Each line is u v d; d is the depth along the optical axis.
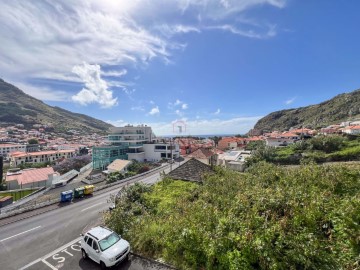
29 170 50.62
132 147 72.06
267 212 10.55
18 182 43.19
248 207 11.58
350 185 12.74
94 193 30.52
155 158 73.88
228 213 11.55
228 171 24.55
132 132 80.94
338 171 14.17
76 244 14.27
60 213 21.77
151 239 12.05
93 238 11.69
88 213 21.33
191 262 9.99
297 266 8.05
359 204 9.38
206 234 10.06
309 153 42.56
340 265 7.57
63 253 13.05
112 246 11.30
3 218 20.45
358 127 67.88
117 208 15.68
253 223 9.88
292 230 9.15
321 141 45.84
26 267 11.74
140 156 72.50
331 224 9.54
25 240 15.41
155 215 15.27
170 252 10.95
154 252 11.63
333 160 38.91
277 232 8.93
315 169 15.42
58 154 92.44
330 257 7.93
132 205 17.19
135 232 12.94
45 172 48.69
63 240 15.08
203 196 15.72
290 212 10.16
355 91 140.62
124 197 19.33
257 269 8.42
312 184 13.55
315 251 8.01
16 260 12.59
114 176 44.56
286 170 18.19
